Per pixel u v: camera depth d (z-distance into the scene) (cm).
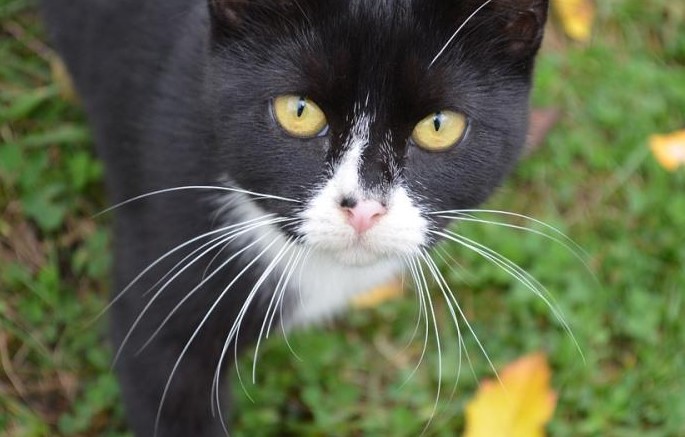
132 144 63
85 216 71
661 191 75
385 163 56
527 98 59
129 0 63
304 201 56
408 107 56
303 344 70
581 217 75
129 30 63
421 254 58
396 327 71
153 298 60
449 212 58
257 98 56
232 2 56
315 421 68
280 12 56
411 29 56
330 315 65
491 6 56
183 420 62
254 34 57
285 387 69
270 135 56
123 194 64
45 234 70
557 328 71
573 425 69
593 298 72
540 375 69
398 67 56
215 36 57
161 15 62
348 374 70
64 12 66
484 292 72
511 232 73
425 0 56
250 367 69
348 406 69
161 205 60
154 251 60
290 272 59
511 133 58
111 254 66
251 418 67
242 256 60
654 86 79
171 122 60
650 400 70
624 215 75
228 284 59
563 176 76
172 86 60
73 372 68
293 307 62
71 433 67
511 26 57
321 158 56
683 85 79
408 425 68
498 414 68
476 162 57
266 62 56
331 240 56
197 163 59
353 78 56
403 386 70
